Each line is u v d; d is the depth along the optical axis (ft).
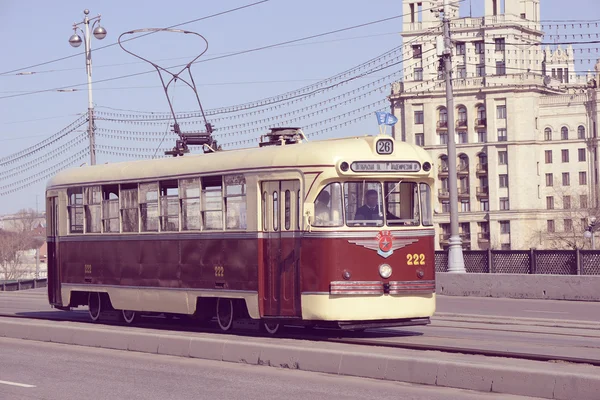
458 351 50.11
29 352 59.67
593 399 36.65
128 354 57.11
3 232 447.83
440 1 420.77
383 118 61.41
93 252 78.28
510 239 417.90
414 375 43.14
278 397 40.83
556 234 407.64
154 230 71.92
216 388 43.57
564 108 426.51
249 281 63.05
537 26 442.91
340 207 59.16
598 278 97.35
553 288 101.04
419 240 61.00
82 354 57.77
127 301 74.28
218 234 65.77
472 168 423.23
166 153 78.74
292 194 60.75
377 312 59.16
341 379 44.98
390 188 60.59
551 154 428.56
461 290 109.91
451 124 115.75
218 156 66.69
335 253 58.70
